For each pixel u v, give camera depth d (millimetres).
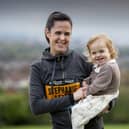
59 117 5559
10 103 28953
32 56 53875
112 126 24594
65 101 5406
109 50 5719
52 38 5602
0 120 29047
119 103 27562
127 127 23516
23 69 48344
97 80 5500
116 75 5520
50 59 5648
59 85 5586
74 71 5656
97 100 5488
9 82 41469
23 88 36094
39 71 5641
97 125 5617
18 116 28922
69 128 5539
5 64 50062
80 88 5465
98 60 5699
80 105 5492
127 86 27891
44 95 5637
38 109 5496
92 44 5750
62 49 5605
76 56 5746
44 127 25312
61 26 5551
